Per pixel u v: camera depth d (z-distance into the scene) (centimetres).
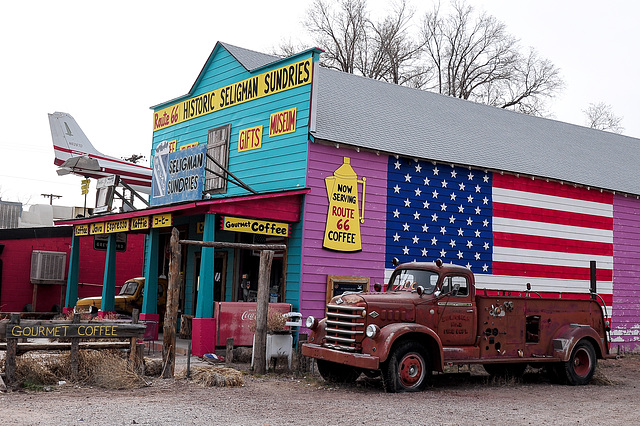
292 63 1808
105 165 2789
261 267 1368
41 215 4469
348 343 1229
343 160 1769
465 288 1317
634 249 2375
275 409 987
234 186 1959
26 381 1099
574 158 2416
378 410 1004
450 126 2211
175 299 1255
